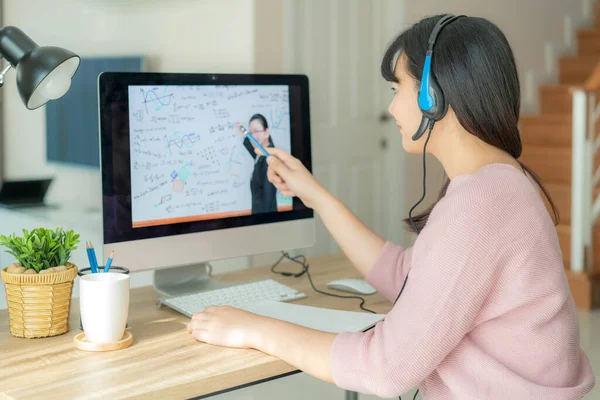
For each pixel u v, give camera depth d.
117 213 1.53
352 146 3.99
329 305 1.59
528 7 4.94
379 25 4.06
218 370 1.18
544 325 1.12
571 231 3.87
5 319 1.47
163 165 1.58
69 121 4.05
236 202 1.70
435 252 1.09
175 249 1.61
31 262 1.35
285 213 1.78
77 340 1.30
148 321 1.46
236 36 3.42
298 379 2.84
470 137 1.20
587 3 5.41
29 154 4.25
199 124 1.63
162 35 3.66
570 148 4.42
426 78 1.18
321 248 3.72
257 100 1.72
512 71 1.19
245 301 1.56
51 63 1.27
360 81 3.99
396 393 1.11
